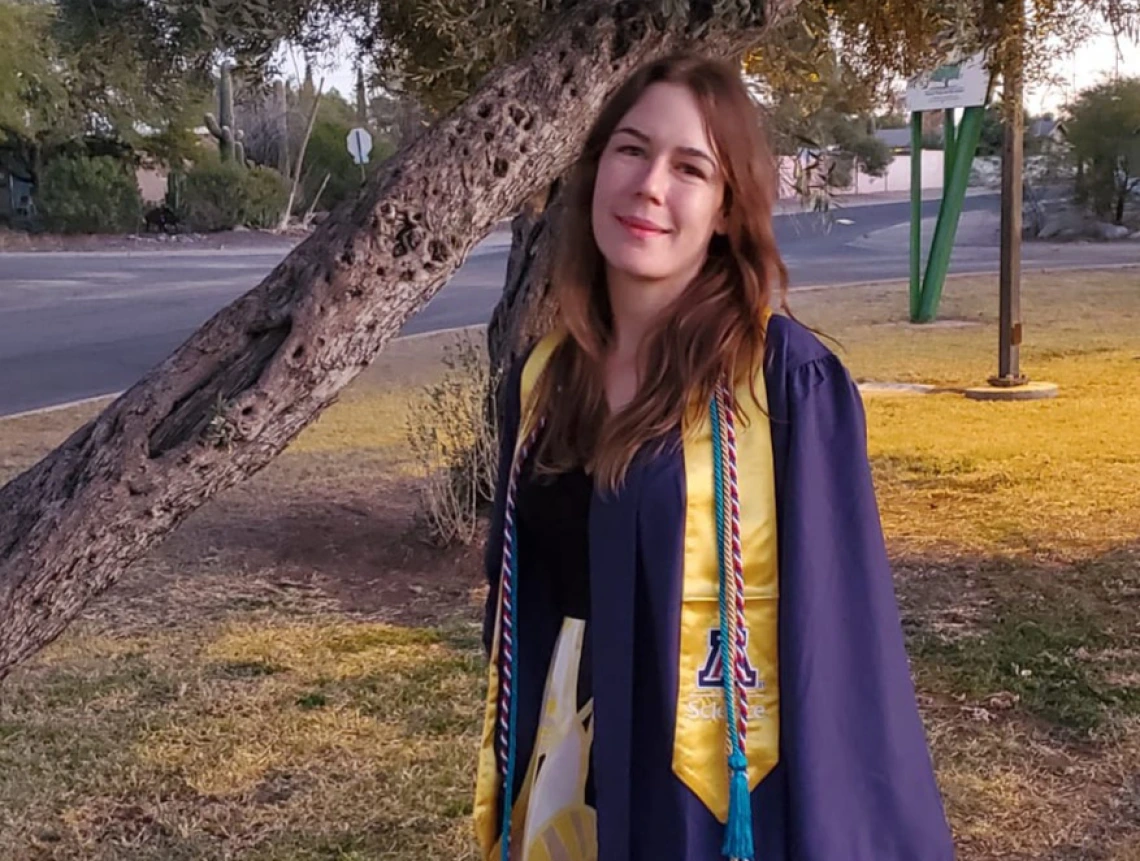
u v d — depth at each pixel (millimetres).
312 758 4121
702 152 1810
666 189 1813
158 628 5438
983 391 10398
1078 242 30078
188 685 4766
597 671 1742
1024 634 5043
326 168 39219
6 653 2623
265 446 2682
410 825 3660
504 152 2723
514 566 1943
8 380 12430
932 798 1710
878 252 27531
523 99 2738
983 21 4074
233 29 2598
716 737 1696
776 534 1688
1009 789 3799
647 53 2791
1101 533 6438
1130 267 22312
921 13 4105
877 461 8180
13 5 31031
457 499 6453
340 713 4484
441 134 2723
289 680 4820
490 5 2930
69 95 3838
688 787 1692
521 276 6047
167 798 3859
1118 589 5562
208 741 4258
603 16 2777
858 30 4383
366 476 8055
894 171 50375
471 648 5156
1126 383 10859
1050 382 10992
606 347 1899
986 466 7961
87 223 34719
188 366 2674
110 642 5258
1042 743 4117
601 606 1736
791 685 1654
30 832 3641
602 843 1738
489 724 2004
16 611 2594
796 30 3414
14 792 3877
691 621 1697
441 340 14781
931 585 5695
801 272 22688
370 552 6473
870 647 1684
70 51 3225
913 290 15422
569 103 2754
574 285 1935
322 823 3680
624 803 1720
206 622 5512
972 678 4621
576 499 1884
